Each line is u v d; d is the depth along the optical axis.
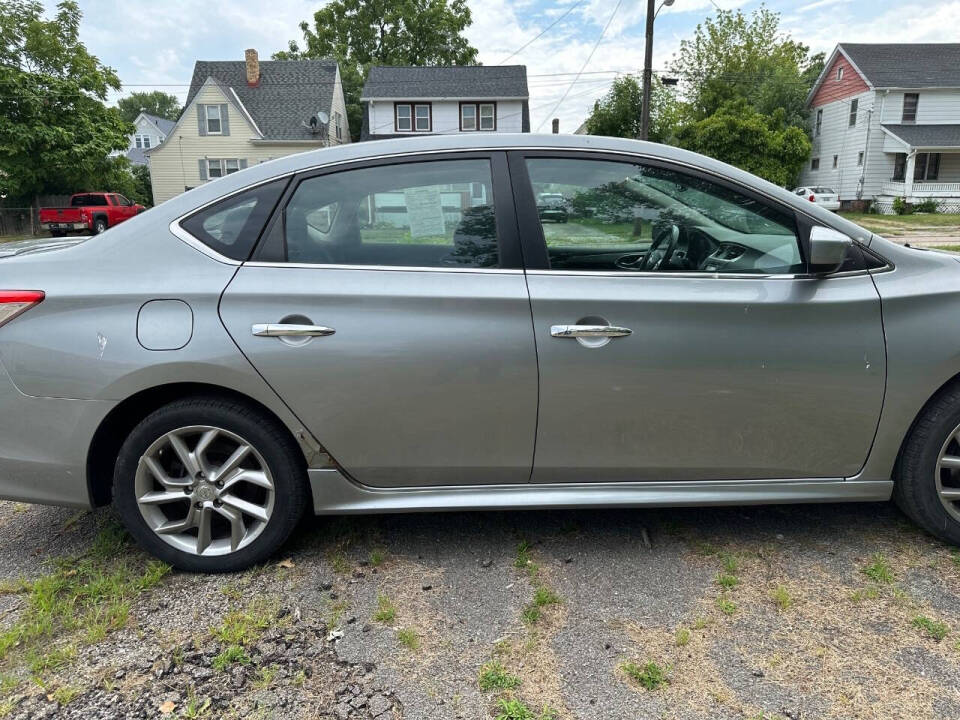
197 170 32.88
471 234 2.38
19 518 2.96
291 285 2.29
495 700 1.84
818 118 38.28
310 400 2.30
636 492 2.45
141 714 1.80
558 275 2.34
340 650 2.05
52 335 2.27
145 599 2.32
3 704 1.84
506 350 2.29
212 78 31.92
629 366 2.31
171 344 2.25
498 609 2.25
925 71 33.00
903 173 33.16
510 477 2.44
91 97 27.34
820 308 2.34
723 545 2.62
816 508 2.93
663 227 2.44
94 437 2.32
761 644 2.05
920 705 1.80
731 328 2.32
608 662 1.99
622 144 2.46
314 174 2.40
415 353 2.29
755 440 2.40
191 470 2.40
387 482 2.44
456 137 2.47
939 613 2.18
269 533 2.45
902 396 2.38
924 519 2.51
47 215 24.08
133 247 2.37
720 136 31.12
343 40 47.91
